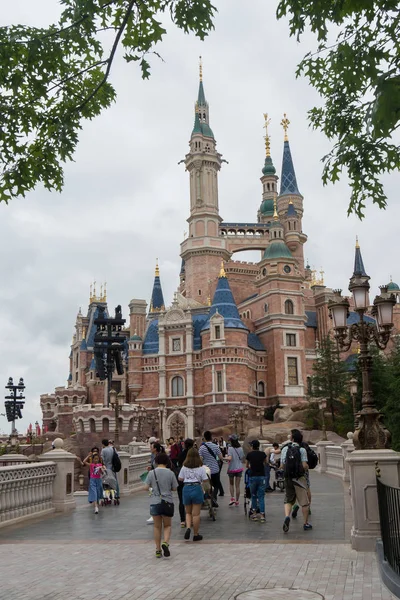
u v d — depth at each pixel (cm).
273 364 9794
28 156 1272
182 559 1225
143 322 13138
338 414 8150
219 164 12119
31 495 1900
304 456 1568
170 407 9800
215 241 11650
